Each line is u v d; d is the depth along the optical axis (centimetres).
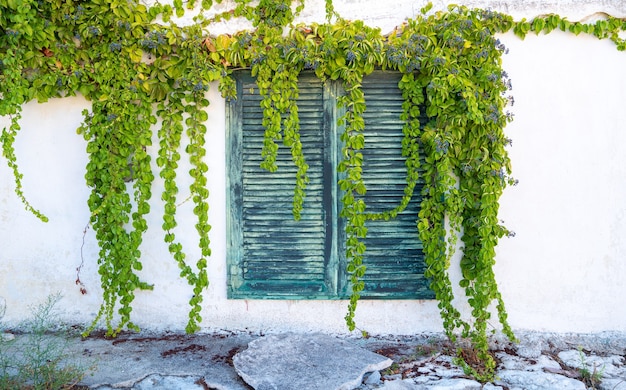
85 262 448
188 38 418
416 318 441
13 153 436
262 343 397
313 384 349
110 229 432
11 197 446
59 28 417
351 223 426
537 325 436
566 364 400
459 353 406
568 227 431
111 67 419
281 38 418
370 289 439
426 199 425
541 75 425
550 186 430
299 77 430
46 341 424
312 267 441
